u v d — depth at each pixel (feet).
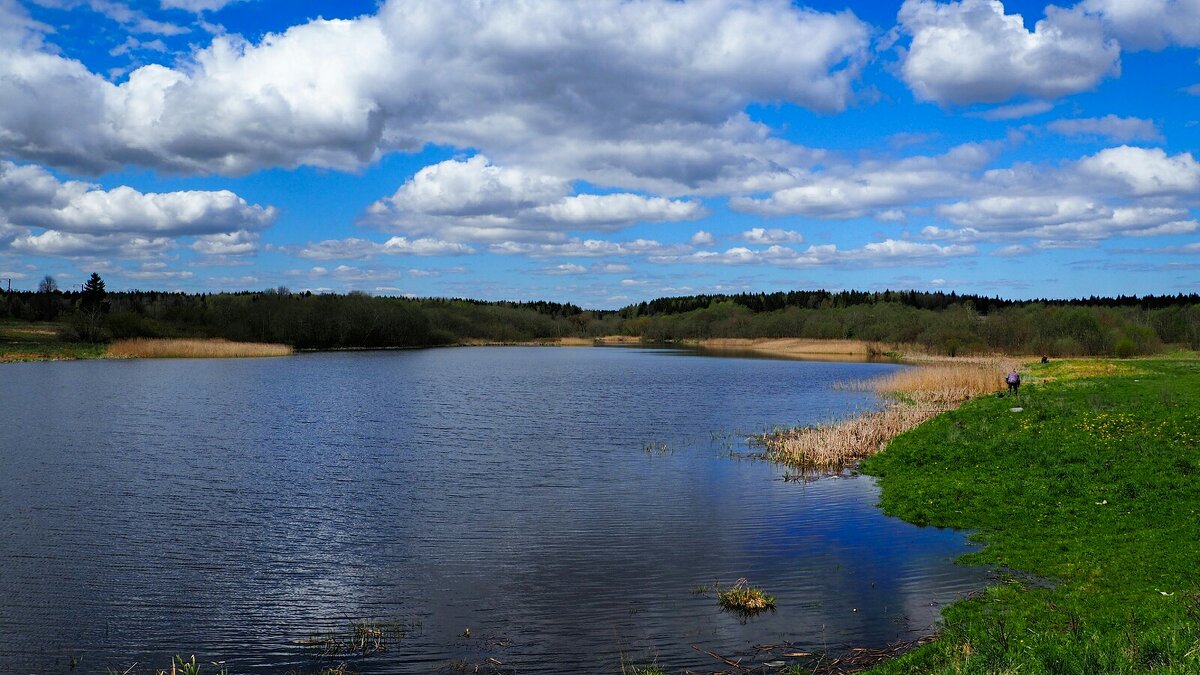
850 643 39.99
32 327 371.56
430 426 127.03
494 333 543.80
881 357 333.83
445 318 522.88
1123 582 43.78
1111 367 158.71
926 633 40.78
